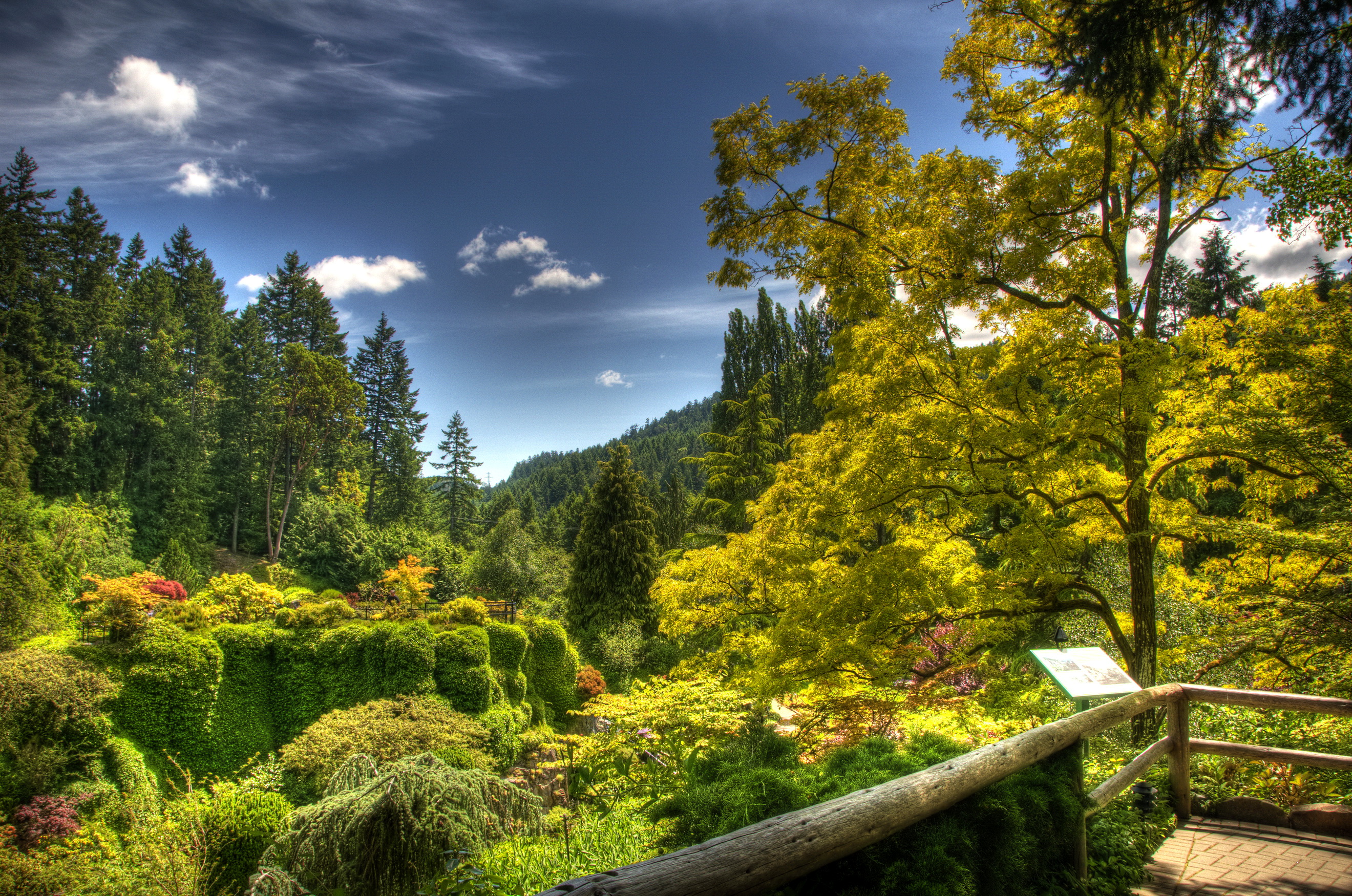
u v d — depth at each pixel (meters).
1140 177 9.30
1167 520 8.73
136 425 41.31
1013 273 8.30
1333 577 6.66
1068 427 7.64
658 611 28.25
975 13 8.90
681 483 49.44
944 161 8.52
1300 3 3.51
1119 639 8.48
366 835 5.91
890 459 8.07
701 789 2.94
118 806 13.55
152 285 51.41
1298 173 5.55
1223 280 24.84
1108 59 4.31
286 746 13.17
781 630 8.24
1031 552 7.69
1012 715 6.94
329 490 53.38
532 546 37.38
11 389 31.36
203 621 18.09
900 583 7.68
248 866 8.62
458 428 70.56
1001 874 2.49
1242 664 7.69
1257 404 7.03
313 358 47.53
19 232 37.78
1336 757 3.69
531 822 7.30
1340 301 6.88
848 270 8.72
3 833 11.77
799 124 8.62
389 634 18.56
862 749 3.34
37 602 18.69
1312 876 3.14
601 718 12.56
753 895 1.61
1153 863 3.37
